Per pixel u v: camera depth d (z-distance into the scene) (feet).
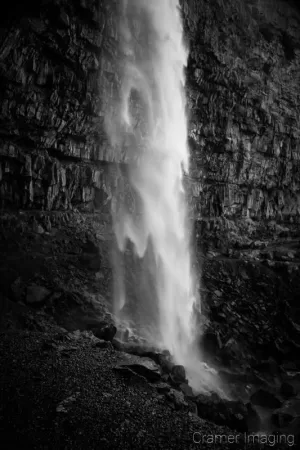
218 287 60.85
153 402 23.52
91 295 42.80
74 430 19.80
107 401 22.67
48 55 49.65
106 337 33.73
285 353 49.26
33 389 22.88
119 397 23.35
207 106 73.87
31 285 38.91
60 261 46.14
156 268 56.29
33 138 50.83
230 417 25.72
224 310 55.06
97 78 54.80
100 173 59.11
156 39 62.59
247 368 43.78
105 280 46.78
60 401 22.00
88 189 57.93
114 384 24.71
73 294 40.65
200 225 74.69
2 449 17.95
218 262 66.28
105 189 59.47
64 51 50.19
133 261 54.44
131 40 58.95
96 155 59.00
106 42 55.11
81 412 21.26
